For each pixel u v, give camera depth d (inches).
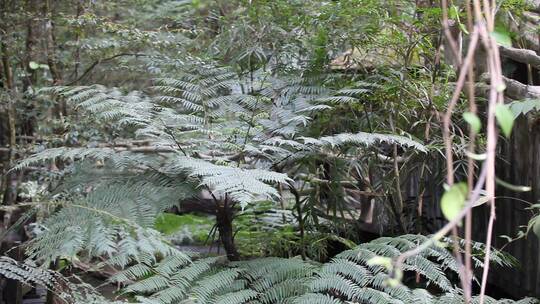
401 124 138.1
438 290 133.8
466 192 40.6
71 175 125.3
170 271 106.1
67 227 99.0
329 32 135.8
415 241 109.0
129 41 150.3
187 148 121.0
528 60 120.0
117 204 106.3
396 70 131.4
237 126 128.6
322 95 129.8
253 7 143.5
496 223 135.8
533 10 143.6
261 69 143.5
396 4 138.8
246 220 168.2
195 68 137.6
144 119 113.1
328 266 102.3
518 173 128.5
